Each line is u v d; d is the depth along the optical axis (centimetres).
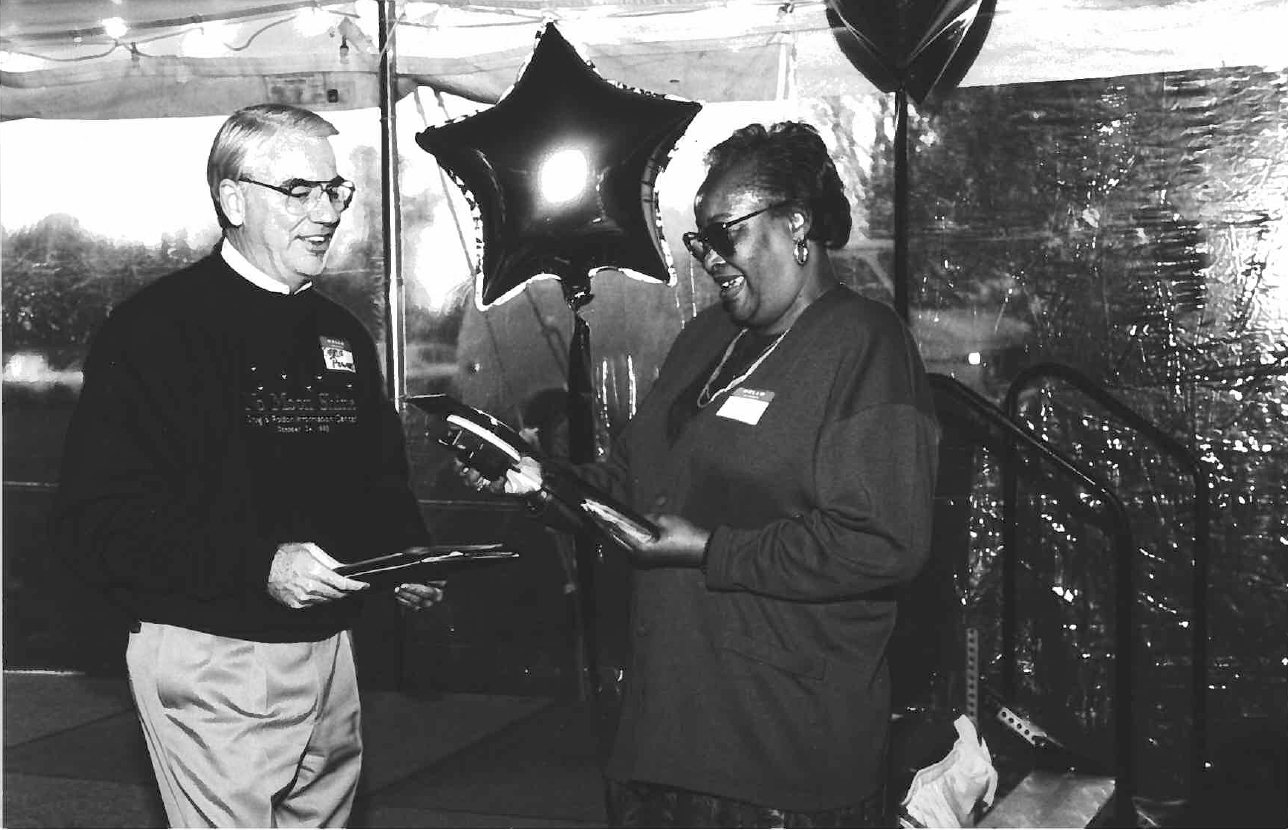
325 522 236
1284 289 432
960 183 461
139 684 225
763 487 206
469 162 432
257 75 512
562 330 507
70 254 563
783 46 471
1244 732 437
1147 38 439
